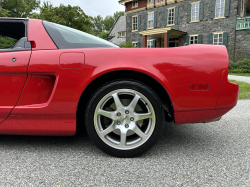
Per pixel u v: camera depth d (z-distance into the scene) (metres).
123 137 1.48
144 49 1.51
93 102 1.47
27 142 1.84
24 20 1.72
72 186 1.14
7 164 1.40
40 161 1.45
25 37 1.62
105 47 1.67
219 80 1.44
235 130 2.29
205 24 16.20
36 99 1.54
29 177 1.23
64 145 1.78
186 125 2.50
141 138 1.50
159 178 1.23
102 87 1.47
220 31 15.58
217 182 1.18
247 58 14.89
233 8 14.91
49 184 1.16
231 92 1.46
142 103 1.57
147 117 1.48
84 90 1.46
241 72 14.55
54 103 1.49
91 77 1.44
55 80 1.49
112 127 1.50
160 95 1.64
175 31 16.45
